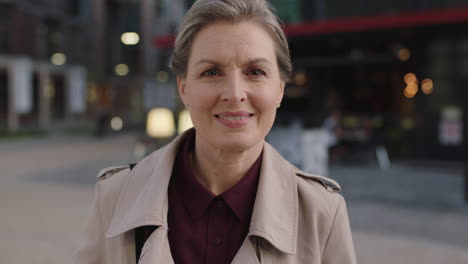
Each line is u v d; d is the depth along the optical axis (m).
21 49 25.64
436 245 5.09
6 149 16.23
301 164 7.87
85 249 1.25
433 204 7.13
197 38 1.05
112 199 1.25
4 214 6.45
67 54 29.73
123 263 1.13
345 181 8.95
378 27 10.12
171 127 10.41
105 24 33.91
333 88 12.38
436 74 10.73
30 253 4.86
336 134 10.77
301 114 12.27
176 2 41.19
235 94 1.00
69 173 10.36
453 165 10.55
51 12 28.14
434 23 9.71
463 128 10.48
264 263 1.07
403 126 11.34
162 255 1.05
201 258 1.10
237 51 1.01
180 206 1.15
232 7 1.01
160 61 38.50
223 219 1.12
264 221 1.07
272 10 1.09
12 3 24.64
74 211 6.65
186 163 1.16
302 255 1.14
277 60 1.09
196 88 1.04
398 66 11.77
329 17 11.91
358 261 4.56
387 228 5.80
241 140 1.03
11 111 24.41
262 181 1.14
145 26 36.38
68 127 28.95
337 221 1.19
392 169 10.34
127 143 19.02
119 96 35.41
